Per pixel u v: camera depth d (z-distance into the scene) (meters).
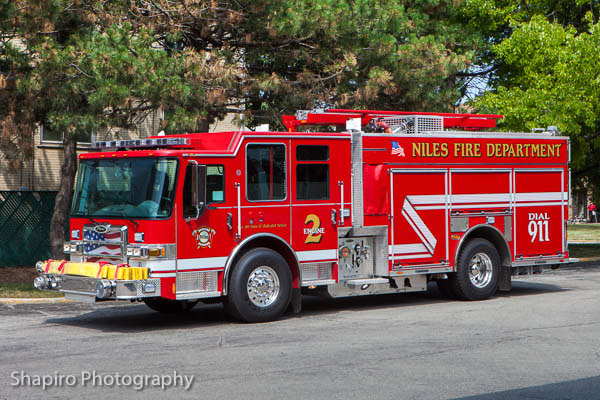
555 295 14.73
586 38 21.44
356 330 10.66
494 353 8.85
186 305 12.87
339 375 7.70
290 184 11.91
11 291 15.16
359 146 12.60
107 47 14.22
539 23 21.88
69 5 15.51
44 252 20.30
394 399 6.73
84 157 11.82
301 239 12.01
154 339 10.09
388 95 17.86
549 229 14.94
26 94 14.86
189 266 10.91
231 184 11.32
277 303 11.61
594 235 34.81
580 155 24.02
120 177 11.28
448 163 13.55
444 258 13.50
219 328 11.03
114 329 11.07
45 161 23.27
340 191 12.44
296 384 7.32
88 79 14.59
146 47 15.04
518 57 22.41
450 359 8.51
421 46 17.45
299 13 15.85
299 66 17.80
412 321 11.49
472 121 14.73
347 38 16.88
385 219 12.84
